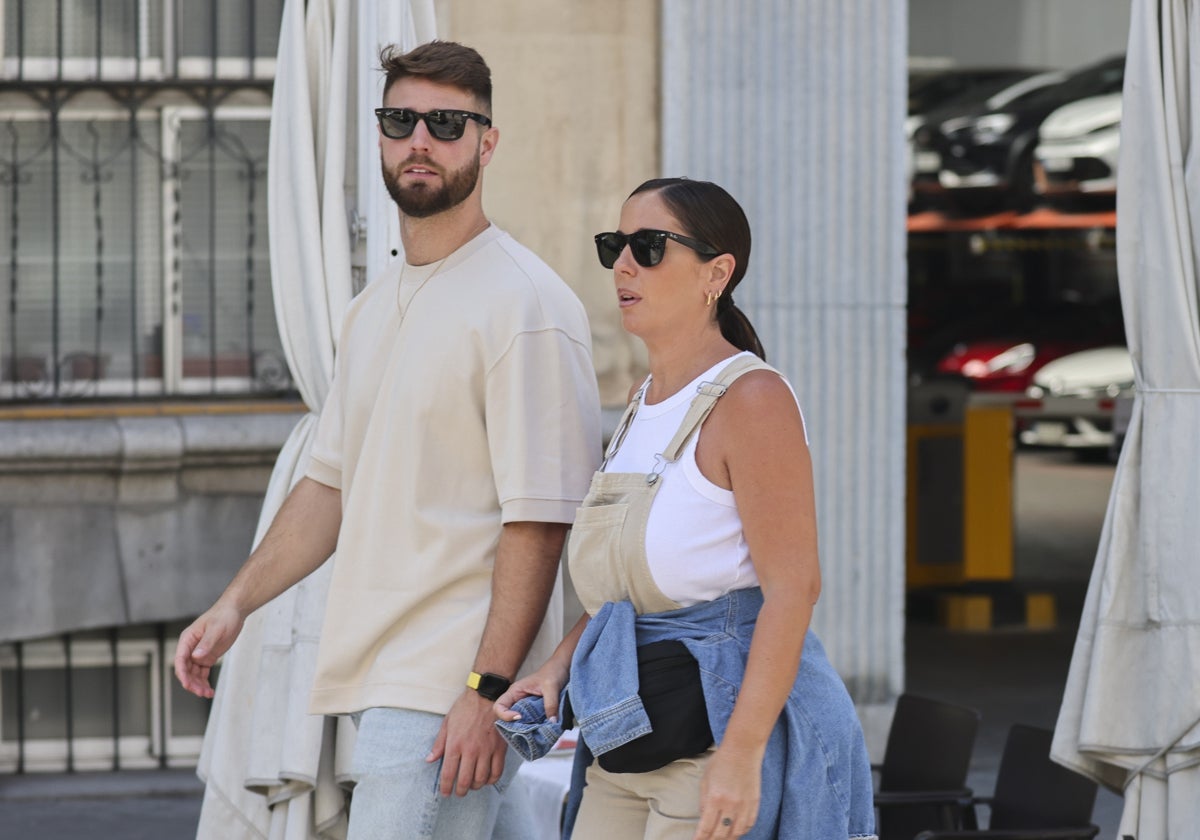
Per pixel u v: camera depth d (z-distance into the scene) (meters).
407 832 4.95
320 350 6.88
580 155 9.93
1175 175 6.81
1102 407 26.56
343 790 6.54
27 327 10.11
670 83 9.80
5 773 10.03
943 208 27.67
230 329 10.30
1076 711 6.93
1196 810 6.71
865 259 9.91
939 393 16.55
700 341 4.55
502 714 4.68
